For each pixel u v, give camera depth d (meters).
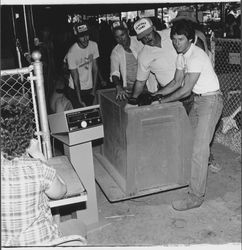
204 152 3.02
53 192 1.76
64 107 4.28
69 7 6.41
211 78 2.91
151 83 4.02
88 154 2.79
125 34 3.91
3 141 1.61
